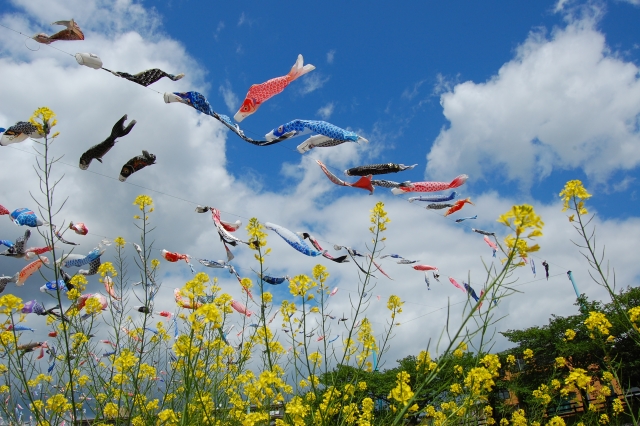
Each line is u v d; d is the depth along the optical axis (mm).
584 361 13250
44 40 3566
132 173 4477
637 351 11625
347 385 3646
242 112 3928
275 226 4828
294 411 3105
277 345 4195
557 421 5020
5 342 3473
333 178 4871
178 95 3799
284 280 4883
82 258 4820
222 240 5438
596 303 14906
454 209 6082
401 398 2412
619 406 5145
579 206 2992
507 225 2061
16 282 4664
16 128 3301
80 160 4020
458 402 3262
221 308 3686
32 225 4332
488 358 3414
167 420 3479
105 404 4082
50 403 3498
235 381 4129
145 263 4254
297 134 4051
